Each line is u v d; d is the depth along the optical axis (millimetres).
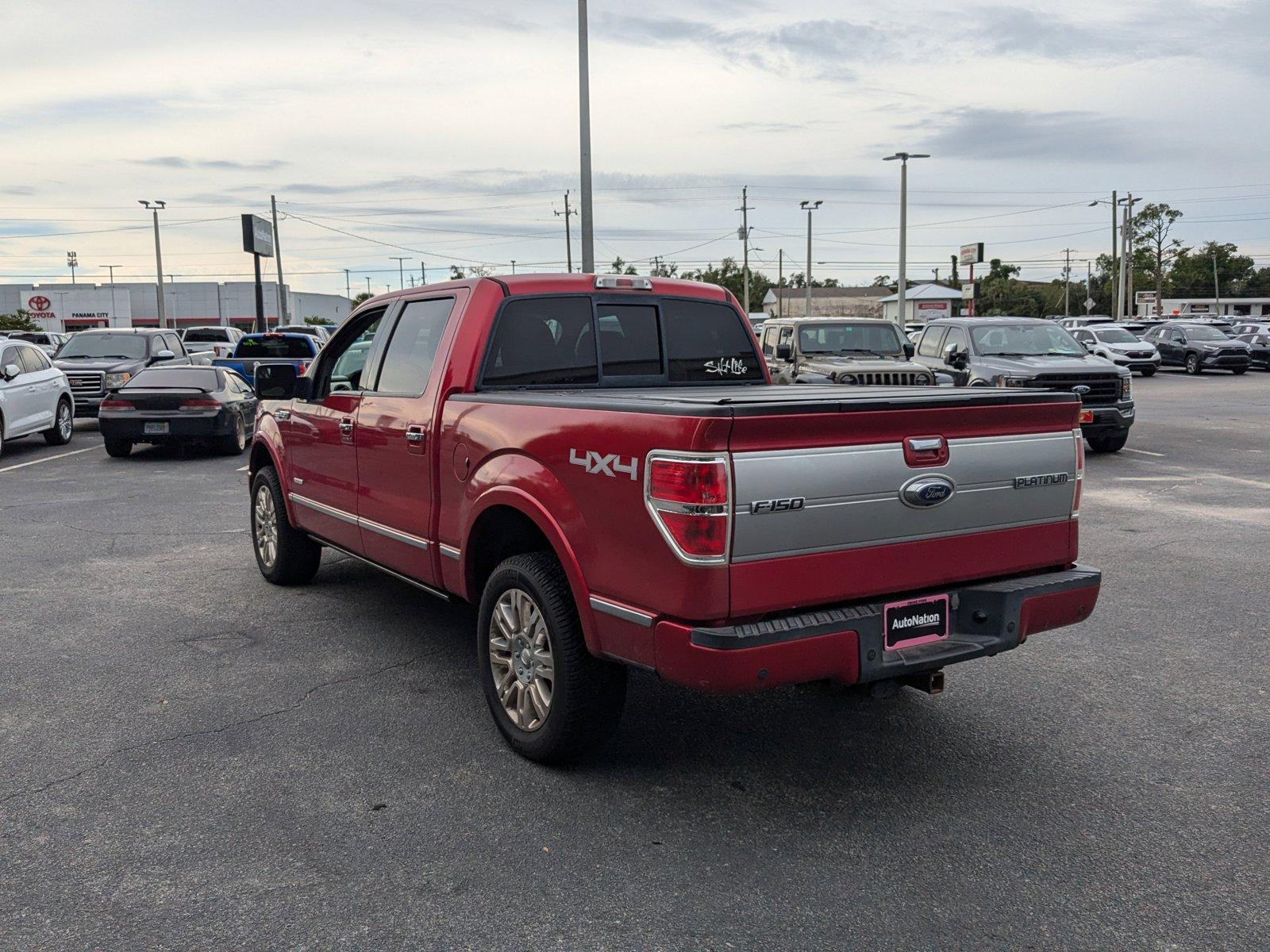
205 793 3967
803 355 15219
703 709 4875
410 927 3078
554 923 3094
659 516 3422
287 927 3076
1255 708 4867
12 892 3256
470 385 4793
